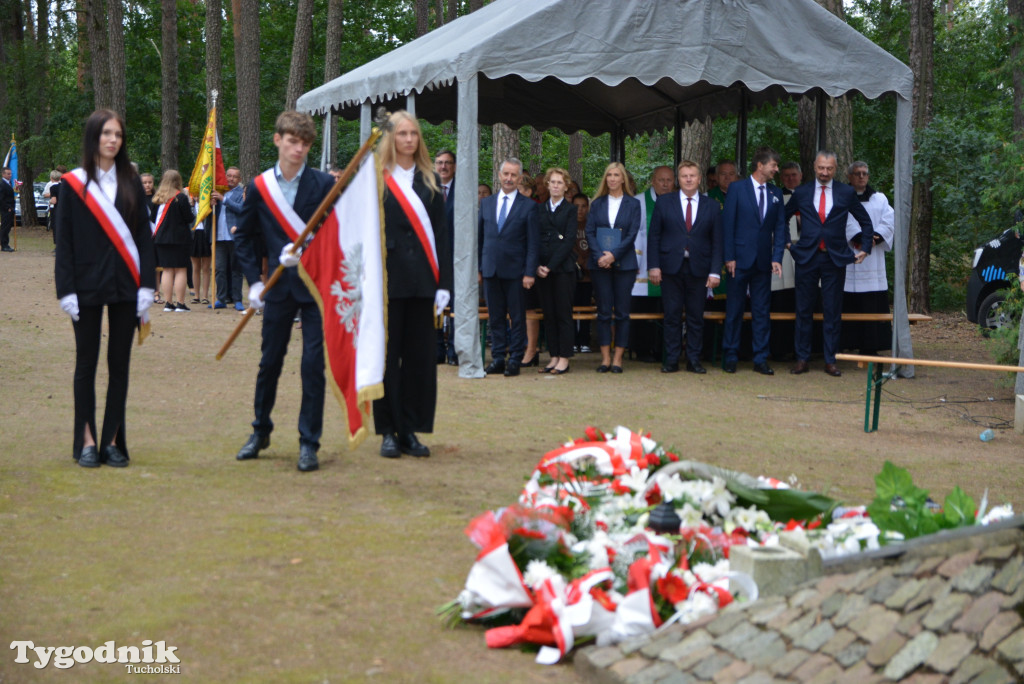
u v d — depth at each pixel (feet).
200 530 15.76
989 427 26.55
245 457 20.57
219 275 49.11
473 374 32.22
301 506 17.25
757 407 28.48
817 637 10.18
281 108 113.91
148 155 123.03
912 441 24.56
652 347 37.42
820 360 38.52
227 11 127.13
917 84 57.93
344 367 19.10
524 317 32.86
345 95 41.09
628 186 33.76
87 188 18.99
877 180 60.44
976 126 59.36
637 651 10.89
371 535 15.70
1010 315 39.55
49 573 13.80
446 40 38.01
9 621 12.17
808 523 13.02
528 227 32.32
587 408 27.40
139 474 19.13
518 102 48.24
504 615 12.32
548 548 12.22
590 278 37.63
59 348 35.63
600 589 11.98
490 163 85.71
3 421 23.68
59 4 128.26
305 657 11.31
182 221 47.42
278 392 28.45
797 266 34.55
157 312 47.37
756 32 33.71
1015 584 9.73
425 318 21.11
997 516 12.71
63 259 18.98
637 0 32.53
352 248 19.01
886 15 67.15
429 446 22.36
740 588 11.35
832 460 22.16
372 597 13.15
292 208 19.54
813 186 34.37
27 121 119.75
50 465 19.63
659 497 13.33
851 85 34.60
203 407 26.13
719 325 37.29
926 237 55.98
